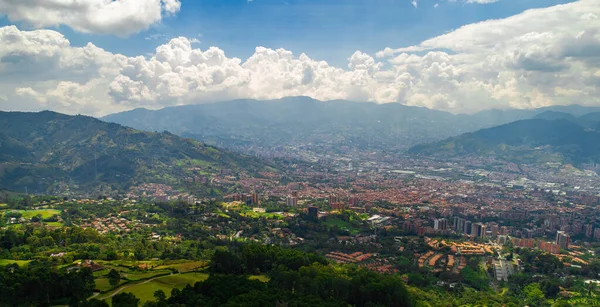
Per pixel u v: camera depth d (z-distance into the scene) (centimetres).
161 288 17662
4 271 17575
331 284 17988
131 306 14262
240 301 14575
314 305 15100
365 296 17862
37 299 15912
